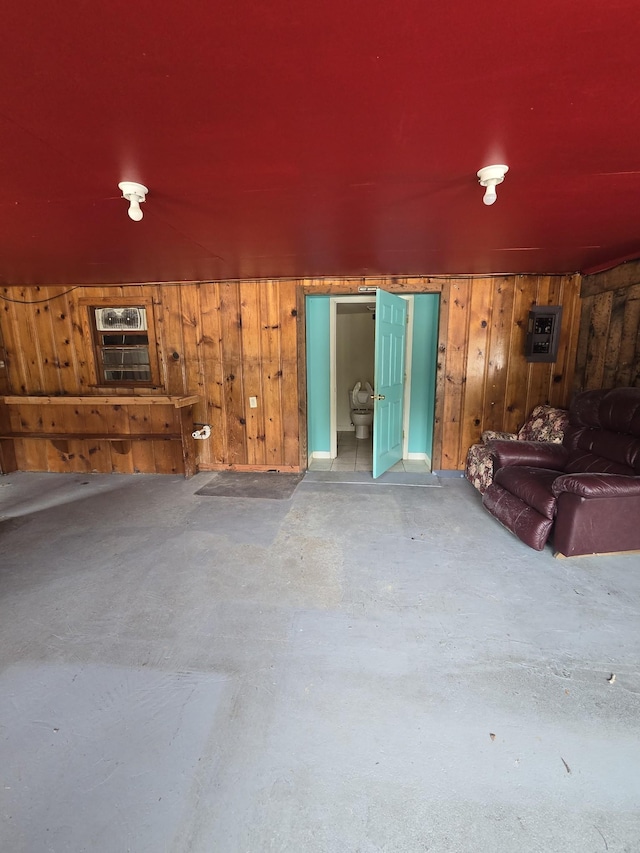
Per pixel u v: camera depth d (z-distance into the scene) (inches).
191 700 62.4
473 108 48.1
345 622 79.7
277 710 60.6
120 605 86.3
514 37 36.7
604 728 57.2
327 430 200.5
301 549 109.4
